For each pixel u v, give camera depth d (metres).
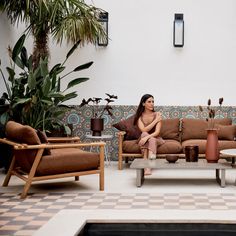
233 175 5.70
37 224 3.25
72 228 1.42
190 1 7.19
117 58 7.25
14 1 6.14
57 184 5.08
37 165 4.33
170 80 7.23
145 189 4.73
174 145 6.18
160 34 7.22
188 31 7.20
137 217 1.57
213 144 5.15
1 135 6.20
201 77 7.20
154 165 4.87
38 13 6.01
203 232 1.53
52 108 6.14
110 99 7.22
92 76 7.25
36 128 5.94
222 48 7.19
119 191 4.62
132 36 7.24
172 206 3.86
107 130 7.22
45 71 5.79
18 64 5.89
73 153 4.57
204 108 7.18
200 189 4.73
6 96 5.93
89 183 5.13
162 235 1.55
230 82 7.18
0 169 6.39
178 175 5.77
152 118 6.14
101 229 1.56
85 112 7.22
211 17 7.18
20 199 4.21
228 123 6.82
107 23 7.20
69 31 6.02
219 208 3.76
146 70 7.23
